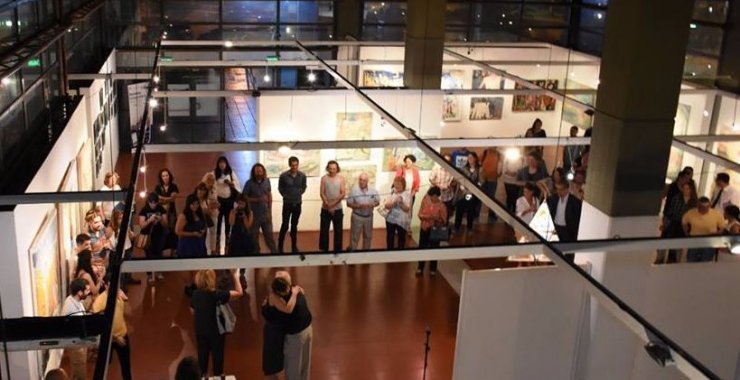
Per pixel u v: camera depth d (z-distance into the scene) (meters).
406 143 6.80
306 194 9.44
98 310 5.79
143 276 8.03
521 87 12.90
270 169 9.21
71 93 8.95
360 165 9.46
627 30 5.89
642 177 6.16
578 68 13.01
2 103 6.08
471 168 9.57
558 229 8.14
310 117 9.30
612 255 6.05
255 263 4.50
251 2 13.58
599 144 6.31
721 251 7.88
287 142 6.69
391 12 13.95
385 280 8.27
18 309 5.37
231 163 12.56
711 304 5.68
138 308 7.39
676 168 11.01
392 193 8.52
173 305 7.49
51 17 8.41
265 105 9.15
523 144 7.50
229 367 6.44
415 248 4.71
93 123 9.50
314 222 9.57
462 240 9.33
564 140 7.48
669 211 8.33
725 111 10.14
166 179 8.05
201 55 13.59
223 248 8.45
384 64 12.02
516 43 13.09
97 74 9.62
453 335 7.17
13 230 5.24
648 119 6.02
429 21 10.25
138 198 9.91
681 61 5.94
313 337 6.99
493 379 5.43
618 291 6.13
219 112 14.30
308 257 4.57
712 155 7.09
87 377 6.18
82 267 6.34
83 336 3.35
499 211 5.26
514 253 4.80
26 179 5.82
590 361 5.73
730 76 10.45
